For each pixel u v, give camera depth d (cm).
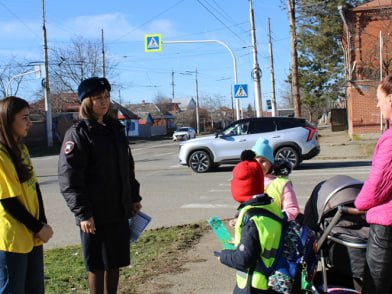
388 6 2591
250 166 337
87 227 383
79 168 389
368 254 318
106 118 422
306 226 356
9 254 353
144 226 441
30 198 369
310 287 323
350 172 1403
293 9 2728
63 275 554
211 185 1310
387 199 308
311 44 3734
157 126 7556
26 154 374
